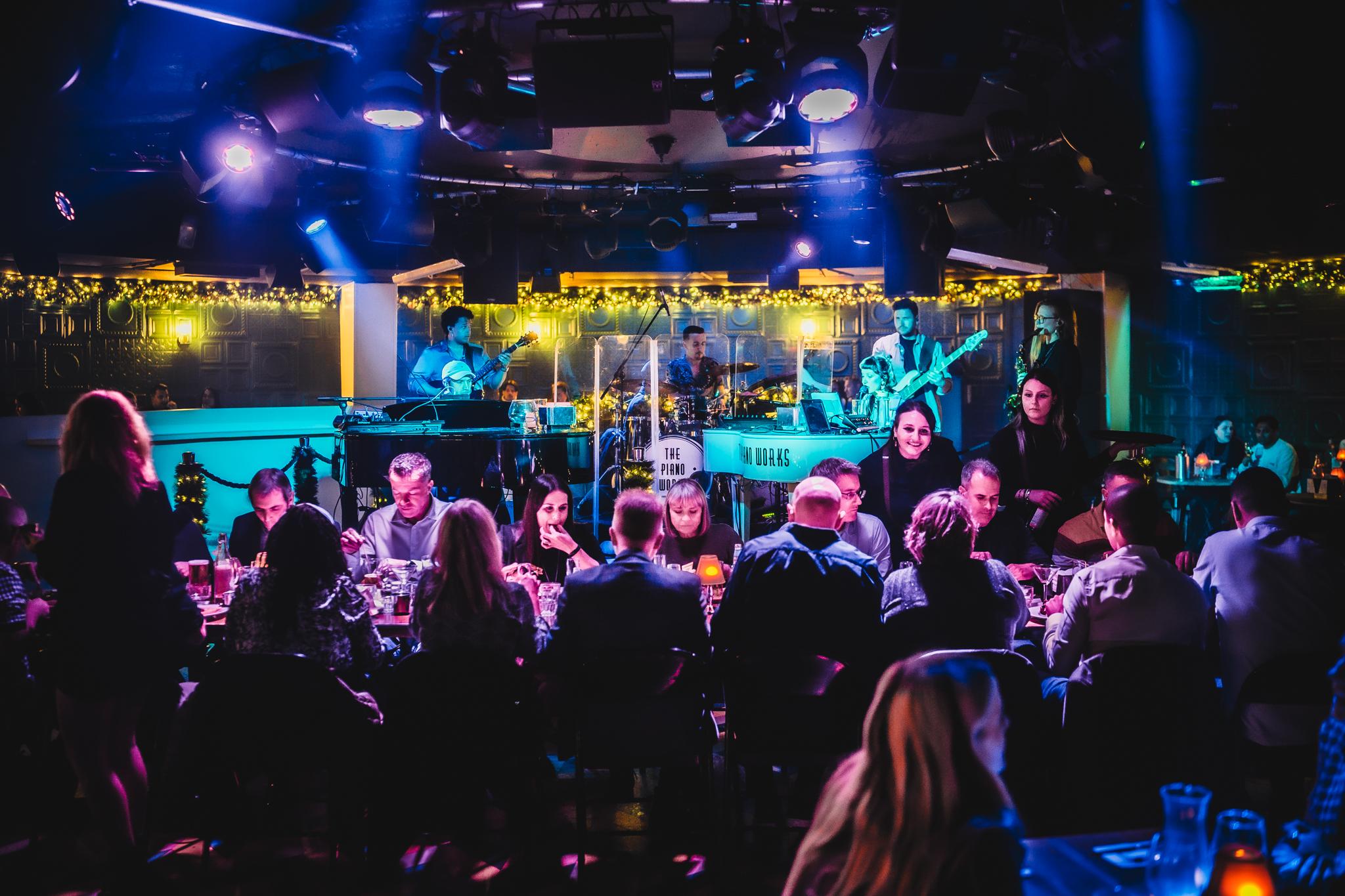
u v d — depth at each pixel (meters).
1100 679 3.13
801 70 4.92
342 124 6.70
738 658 3.55
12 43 4.12
